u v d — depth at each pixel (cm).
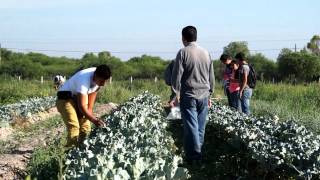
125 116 762
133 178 425
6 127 977
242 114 895
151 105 1068
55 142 652
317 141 635
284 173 546
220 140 813
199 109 649
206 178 624
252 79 1017
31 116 1155
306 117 1079
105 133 600
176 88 630
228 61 1056
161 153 517
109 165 438
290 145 582
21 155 686
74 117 613
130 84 2341
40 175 521
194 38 643
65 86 618
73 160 468
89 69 614
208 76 652
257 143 606
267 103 1446
